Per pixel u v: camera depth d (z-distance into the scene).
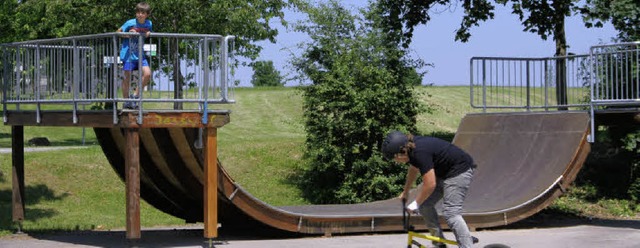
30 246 11.39
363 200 18.55
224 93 10.77
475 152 15.05
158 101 10.41
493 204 13.18
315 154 18.67
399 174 18.50
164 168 12.12
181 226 15.25
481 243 11.59
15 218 12.75
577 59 16.11
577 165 13.58
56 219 15.35
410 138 7.84
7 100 12.29
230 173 20.45
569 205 17.05
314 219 12.05
